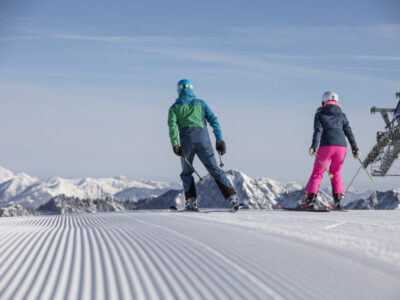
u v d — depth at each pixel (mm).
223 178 6359
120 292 1838
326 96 7016
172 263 2359
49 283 1989
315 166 6875
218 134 6391
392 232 3420
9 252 2752
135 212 6797
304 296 1783
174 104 6359
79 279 2053
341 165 6828
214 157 6340
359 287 1893
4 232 3916
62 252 2725
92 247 2887
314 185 6805
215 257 2488
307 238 3096
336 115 6832
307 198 6820
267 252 2611
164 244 2943
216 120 6426
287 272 2145
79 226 4633
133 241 3117
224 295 1796
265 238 3123
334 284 1938
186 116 6273
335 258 2430
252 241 3000
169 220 4773
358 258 2422
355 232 3414
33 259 2520
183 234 3418
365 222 4223
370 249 2656
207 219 4742
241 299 1745
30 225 5004
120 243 3041
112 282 1995
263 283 1962
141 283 1974
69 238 3367
